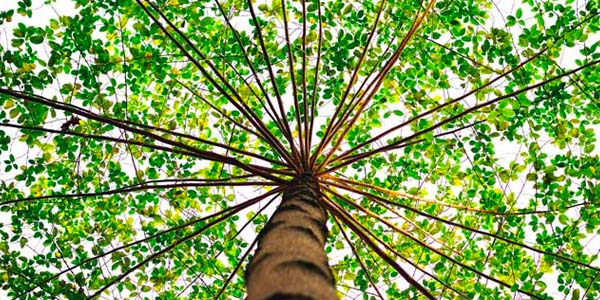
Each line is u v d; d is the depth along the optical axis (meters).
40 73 4.62
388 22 5.21
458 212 5.20
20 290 4.84
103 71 4.79
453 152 5.04
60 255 5.07
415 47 5.11
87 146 5.07
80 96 4.84
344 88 5.35
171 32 5.07
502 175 4.84
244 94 5.39
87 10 4.64
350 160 4.45
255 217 5.13
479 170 4.93
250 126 5.49
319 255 2.38
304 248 2.38
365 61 5.25
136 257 5.19
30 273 4.89
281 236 2.55
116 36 4.93
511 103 4.62
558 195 4.61
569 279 4.66
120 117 5.03
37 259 4.98
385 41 5.25
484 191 4.96
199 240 5.30
